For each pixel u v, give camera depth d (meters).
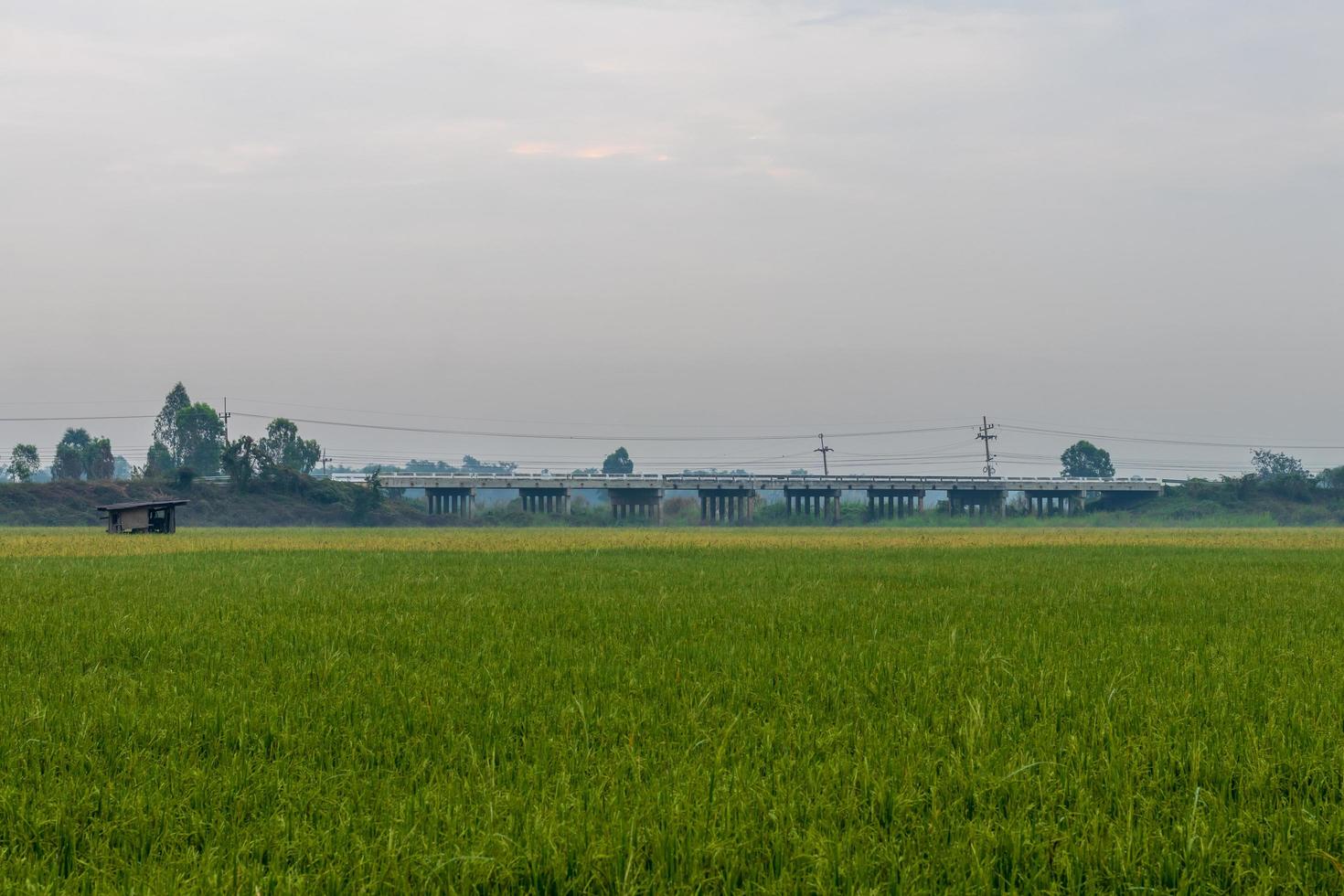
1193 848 7.05
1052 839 7.20
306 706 10.95
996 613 20.78
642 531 106.44
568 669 13.40
